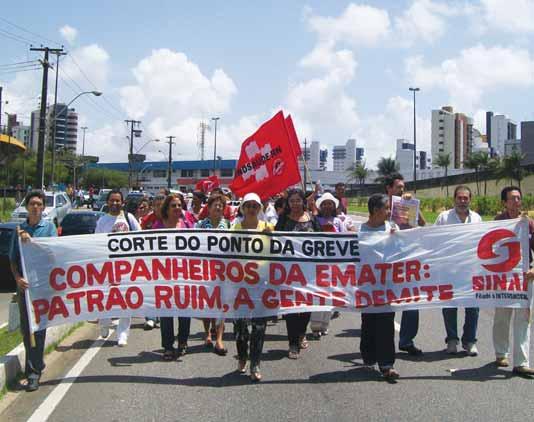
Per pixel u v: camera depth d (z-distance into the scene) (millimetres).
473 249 6750
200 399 5719
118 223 8078
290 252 6703
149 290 6656
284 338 8586
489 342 8172
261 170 9531
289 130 9930
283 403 5598
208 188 20234
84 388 6078
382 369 6344
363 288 6711
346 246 6730
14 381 6246
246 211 6852
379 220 6832
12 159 48250
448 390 5973
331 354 7543
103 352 7625
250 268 6672
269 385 6180
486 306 6680
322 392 5938
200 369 6805
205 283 6664
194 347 7945
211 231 6684
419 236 6781
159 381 6324
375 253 6738
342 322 9844
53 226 6703
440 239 6773
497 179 65312
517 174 63969
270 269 6688
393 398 5734
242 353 6617
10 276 13547
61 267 6488
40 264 6410
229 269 6676
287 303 6660
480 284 6711
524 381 6285
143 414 5297
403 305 6660
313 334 8609
